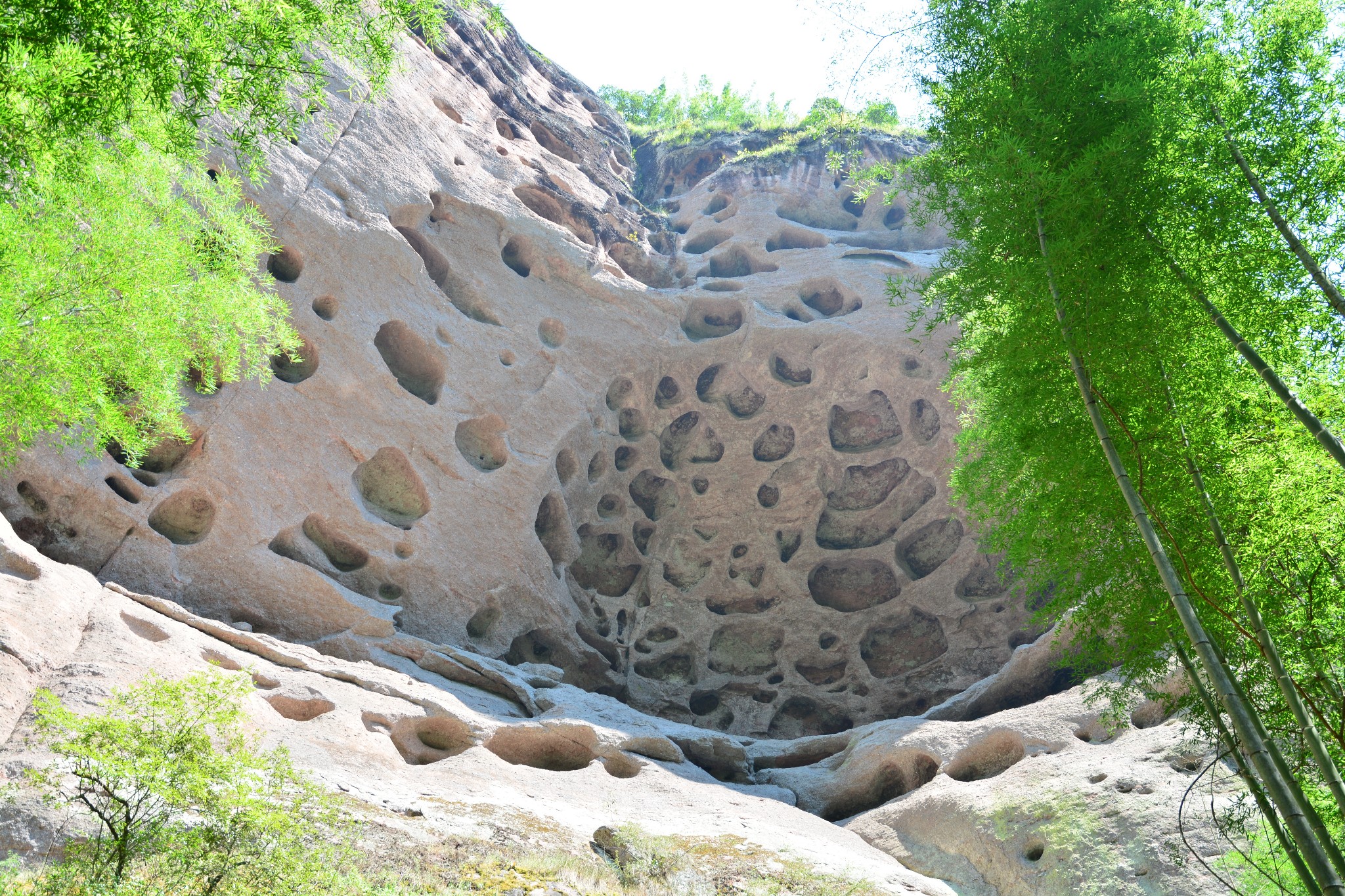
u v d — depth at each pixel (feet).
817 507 77.15
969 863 41.83
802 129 96.37
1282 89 25.27
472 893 29.48
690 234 87.66
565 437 68.08
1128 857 37.01
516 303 69.00
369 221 61.26
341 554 57.36
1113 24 25.27
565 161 82.58
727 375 77.92
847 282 78.95
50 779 29.27
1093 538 27.68
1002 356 26.03
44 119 17.48
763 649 76.18
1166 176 24.58
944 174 27.89
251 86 21.36
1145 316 23.86
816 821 46.26
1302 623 23.89
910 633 74.69
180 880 22.11
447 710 47.42
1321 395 23.29
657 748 50.70
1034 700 57.88
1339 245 24.40
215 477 51.83
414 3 25.59
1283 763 20.51
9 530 41.83
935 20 27.84
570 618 67.77
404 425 59.88
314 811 30.94
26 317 23.90
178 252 28.09
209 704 22.98
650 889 34.19
